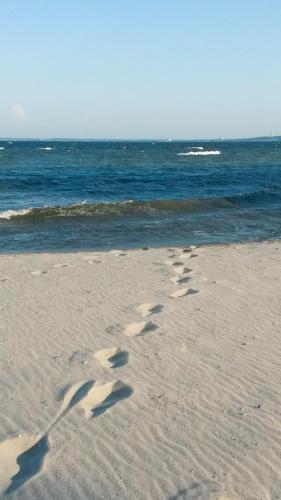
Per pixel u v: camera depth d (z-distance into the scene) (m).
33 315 5.77
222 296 6.44
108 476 3.00
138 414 3.64
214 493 2.82
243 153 74.62
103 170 34.53
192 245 11.53
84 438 3.37
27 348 4.84
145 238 12.55
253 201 19.23
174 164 43.88
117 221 14.88
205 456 3.16
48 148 95.94
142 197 20.33
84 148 99.50
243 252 9.80
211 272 7.84
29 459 3.20
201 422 3.53
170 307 6.00
